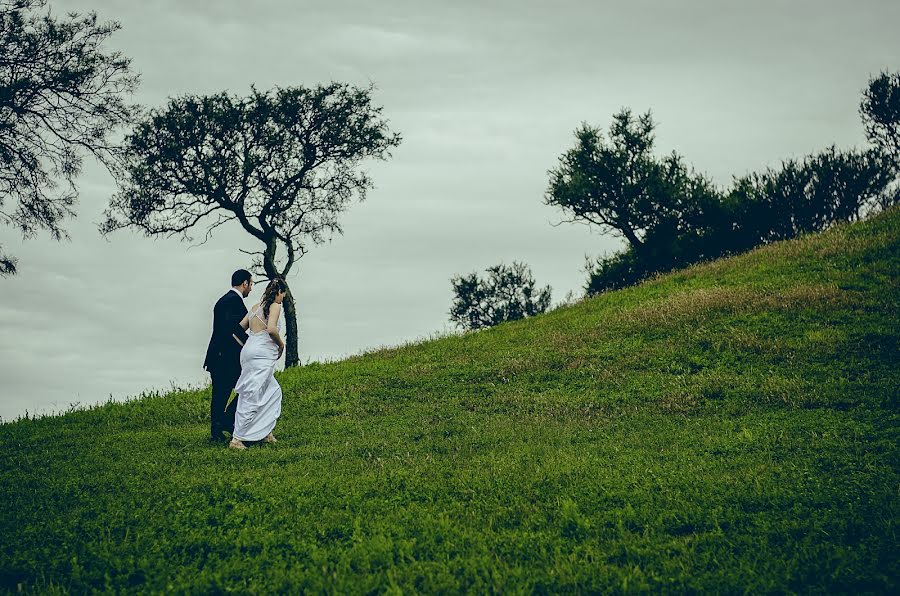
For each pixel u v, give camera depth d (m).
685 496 8.14
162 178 31.28
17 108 23.34
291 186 33.50
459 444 11.91
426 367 20.16
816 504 7.70
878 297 19.64
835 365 15.50
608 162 45.62
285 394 18.19
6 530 7.63
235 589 5.95
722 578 5.80
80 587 6.20
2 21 23.31
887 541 6.51
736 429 12.09
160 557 6.77
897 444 10.14
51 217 24.05
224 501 8.50
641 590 5.64
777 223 36.50
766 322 19.28
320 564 6.38
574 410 14.85
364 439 12.73
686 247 38.94
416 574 6.07
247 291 13.16
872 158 36.69
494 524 7.48
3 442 14.21
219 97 32.06
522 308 62.66
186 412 16.97
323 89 33.38
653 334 20.36
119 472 10.35
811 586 5.62
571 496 8.31
